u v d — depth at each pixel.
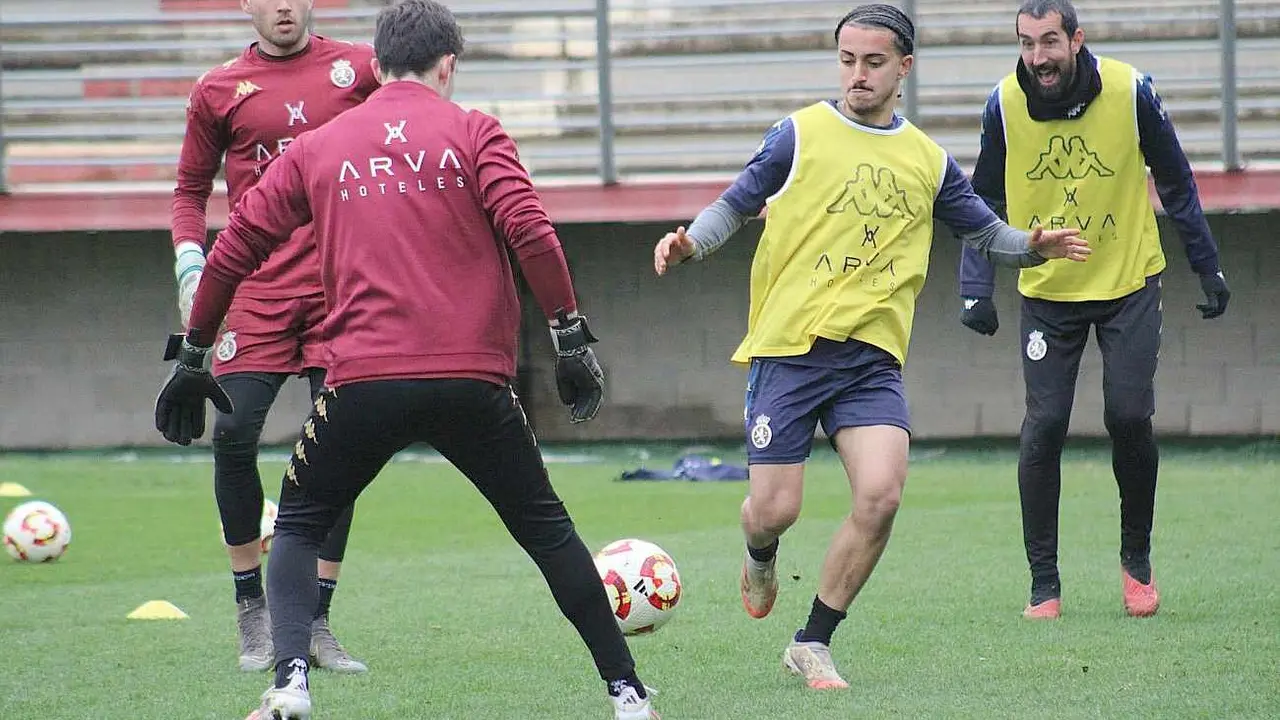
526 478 13.78
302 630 13.60
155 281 47.25
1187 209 20.73
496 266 13.49
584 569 14.00
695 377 46.81
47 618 21.56
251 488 18.08
